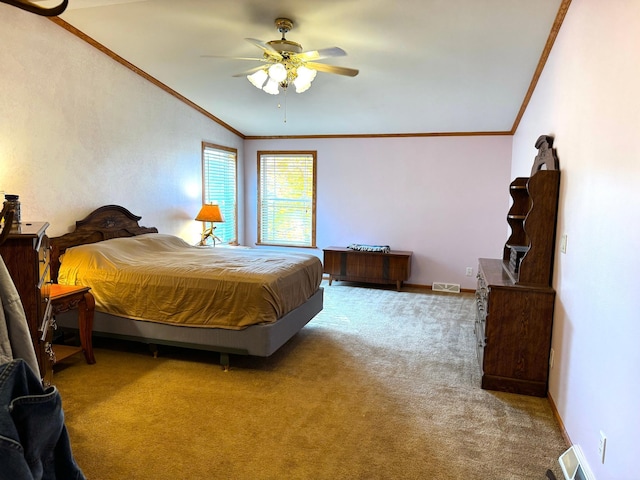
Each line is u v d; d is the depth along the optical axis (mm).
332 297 5863
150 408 2775
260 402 2883
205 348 3398
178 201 5504
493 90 4621
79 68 3936
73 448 2318
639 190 1658
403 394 3037
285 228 7203
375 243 6746
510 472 2199
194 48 4086
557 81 3234
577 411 2312
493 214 6152
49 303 2750
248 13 3393
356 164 6695
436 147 6289
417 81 4586
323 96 5195
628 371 1670
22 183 3447
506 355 3080
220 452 2311
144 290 3480
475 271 6293
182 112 5484
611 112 2014
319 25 3523
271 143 7055
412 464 2244
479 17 3268
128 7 3367
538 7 3057
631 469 1602
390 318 4898
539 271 3041
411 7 3193
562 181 2914
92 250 3744
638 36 1728
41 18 3531
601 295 2041
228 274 3400
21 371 931
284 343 3602
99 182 4238
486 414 2781
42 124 3598
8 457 827
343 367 3492
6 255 2102
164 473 2131
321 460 2260
